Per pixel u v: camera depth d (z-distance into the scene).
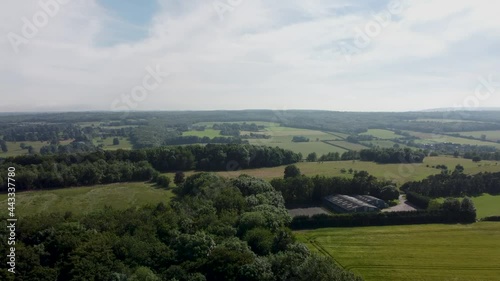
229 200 85.44
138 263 58.75
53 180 115.19
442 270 71.88
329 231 95.81
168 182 121.94
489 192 130.00
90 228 70.12
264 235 67.06
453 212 104.69
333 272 53.81
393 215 102.88
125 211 80.69
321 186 122.25
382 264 74.50
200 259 58.28
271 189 106.88
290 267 56.09
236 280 53.38
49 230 65.25
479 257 78.38
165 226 69.50
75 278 53.78
